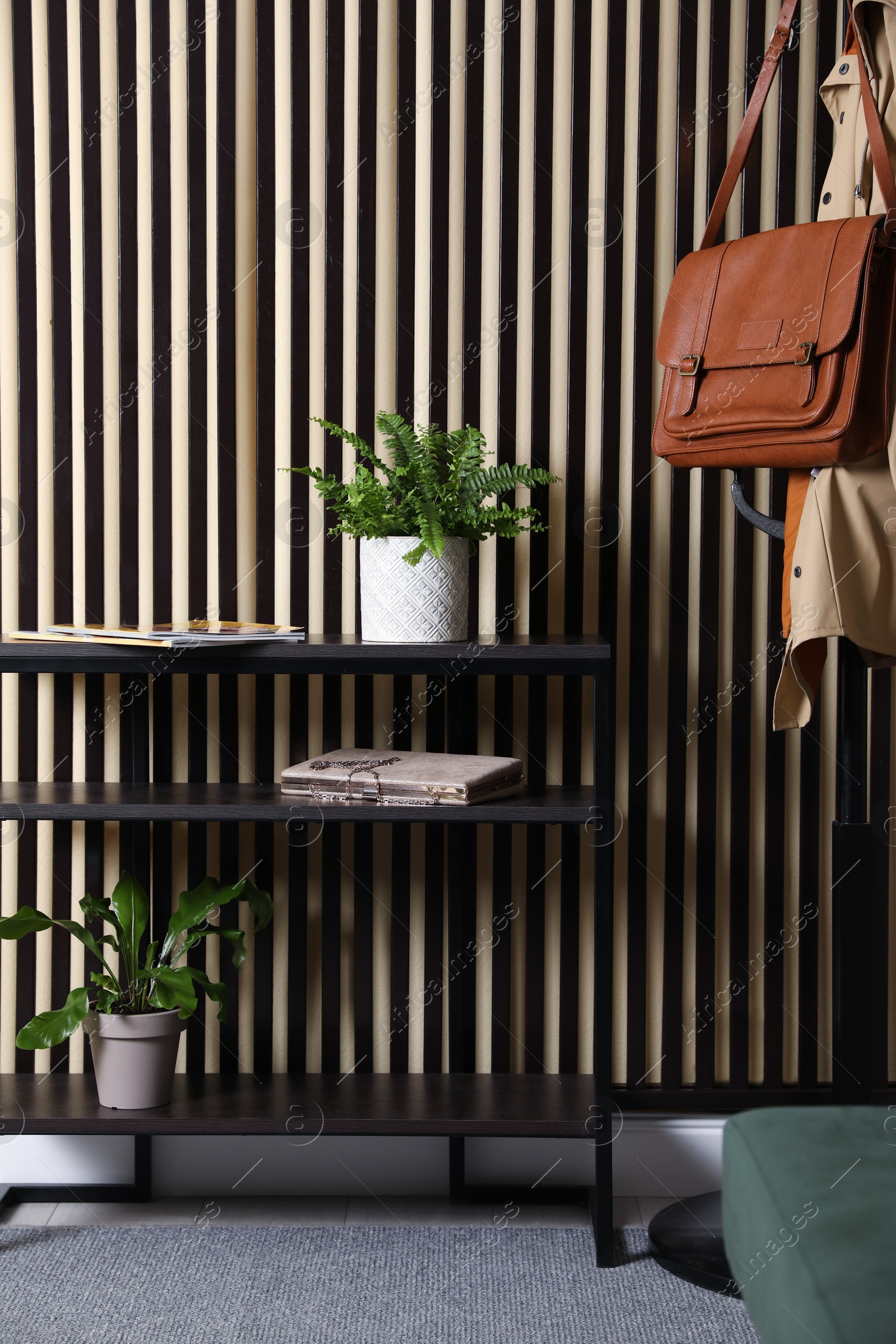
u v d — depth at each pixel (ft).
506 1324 5.08
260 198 6.34
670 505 6.45
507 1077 6.30
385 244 6.42
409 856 6.45
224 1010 5.84
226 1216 6.14
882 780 6.40
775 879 6.43
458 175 6.41
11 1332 4.96
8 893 6.45
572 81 6.31
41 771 6.49
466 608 5.74
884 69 4.84
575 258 6.34
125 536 6.49
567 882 6.44
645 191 6.31
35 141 6.39
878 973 6.44
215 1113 5.60
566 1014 6.44
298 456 6.43
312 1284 5.41
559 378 6.45
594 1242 5.81
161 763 6.43
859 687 5.14
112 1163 6.40
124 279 6.41
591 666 5.45
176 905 6.47
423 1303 5.24
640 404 6.38
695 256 5.31
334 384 6.40
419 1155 6.40
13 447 6.45
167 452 6.46
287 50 6.35
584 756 6.47
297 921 6.40
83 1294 5.31
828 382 4.61
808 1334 2.72
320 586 6.47
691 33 6.26
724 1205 3.76
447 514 5.59
